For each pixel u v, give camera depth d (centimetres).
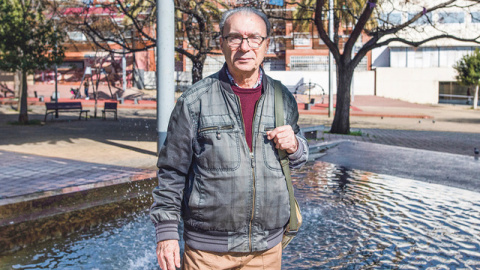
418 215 510
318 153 1007
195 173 190
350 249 396
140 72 4341
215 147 184
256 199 187
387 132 1784
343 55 1580
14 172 701
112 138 1255
